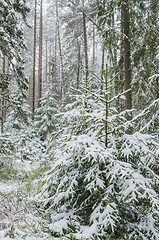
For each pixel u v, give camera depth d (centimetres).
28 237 205
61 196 261
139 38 631
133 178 243
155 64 561
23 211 279
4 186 450
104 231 235
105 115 300
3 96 540
